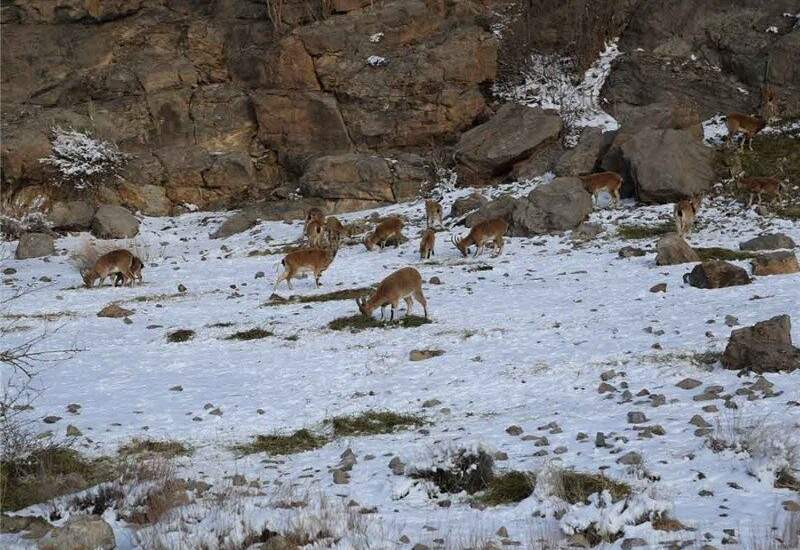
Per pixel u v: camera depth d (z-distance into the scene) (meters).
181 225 32.66
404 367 13.88
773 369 11.93
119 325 18.17
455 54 35.06
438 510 8.19
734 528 7.09
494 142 32.09
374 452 10.10
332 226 26.41
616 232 24.75
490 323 16.20
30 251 28.39
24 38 38.03
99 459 10.23
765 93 32.34
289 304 19.08
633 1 37.72
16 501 8.88
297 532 7.24
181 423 11.68
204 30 38.19
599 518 7.20
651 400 11.12
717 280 17.83
